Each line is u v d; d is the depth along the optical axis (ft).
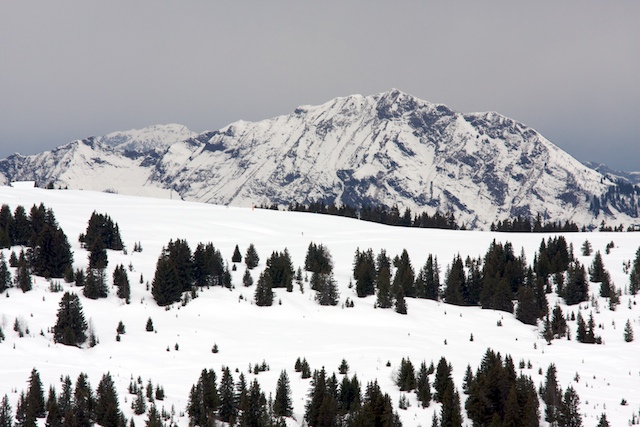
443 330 501.97
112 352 411.54
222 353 417.69
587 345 473.26
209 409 315.17
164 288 508.94
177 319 481.87
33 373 304.71
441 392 347.77
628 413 335.88
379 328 492.54
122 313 487.20
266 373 377.50
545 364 421.18
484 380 331.57
